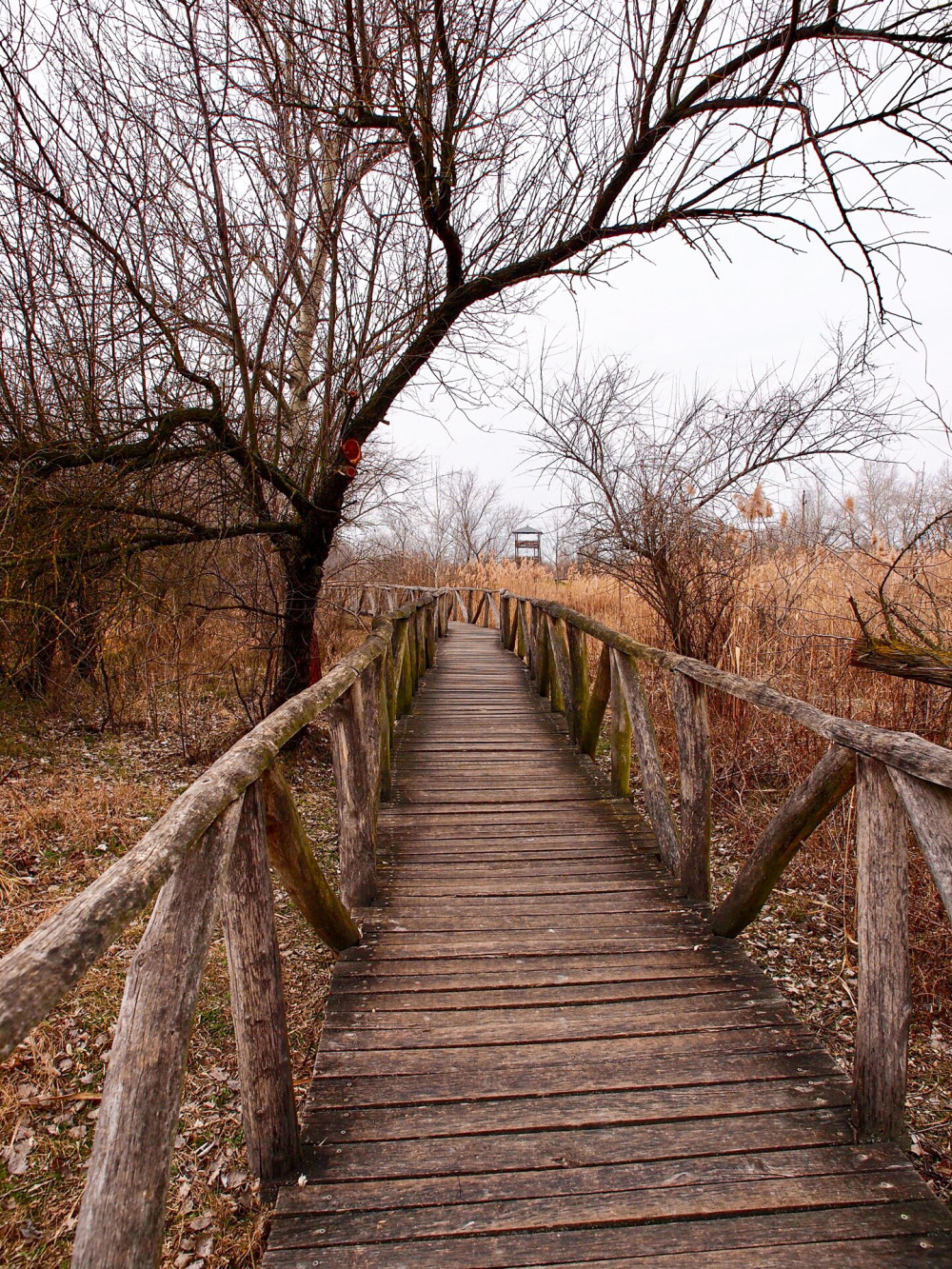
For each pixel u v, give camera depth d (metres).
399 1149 2.12
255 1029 2.02
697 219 5.04
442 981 2.92
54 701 6.92
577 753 5.95
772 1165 2.05
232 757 1.93
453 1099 2.30
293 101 4.88
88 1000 3.34
